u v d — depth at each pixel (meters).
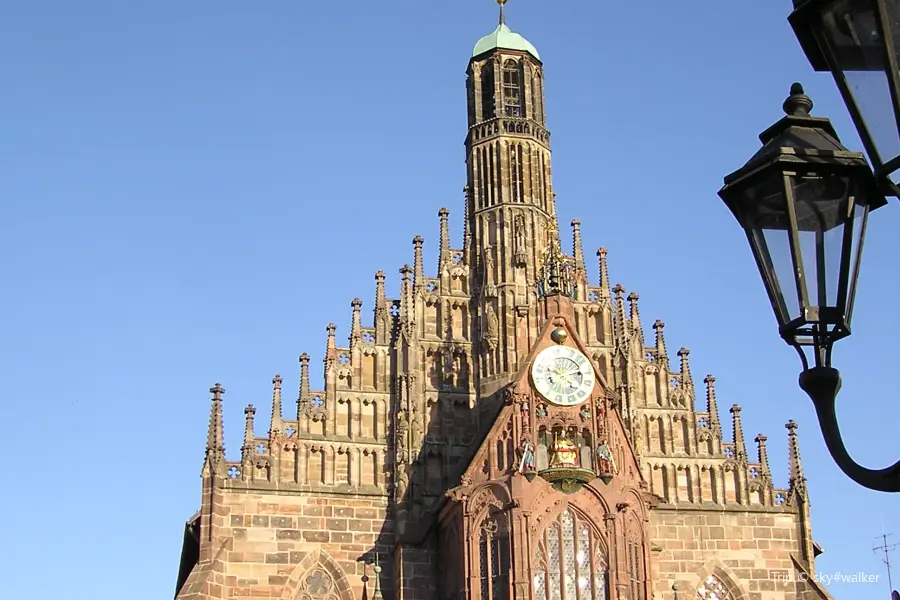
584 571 72.06
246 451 79.31
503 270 86.38
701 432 85.50
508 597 70.56
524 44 94.38
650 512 82.56
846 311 17.00
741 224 17.66
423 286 86.06
